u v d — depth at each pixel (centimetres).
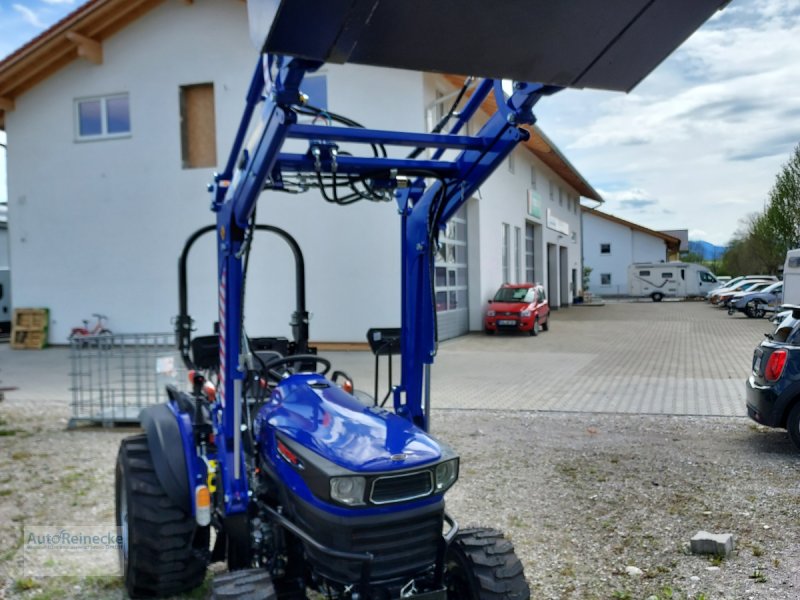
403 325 411
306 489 305
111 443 796
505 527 533
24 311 1880
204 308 1778
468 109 382
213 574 449
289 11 223
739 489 613
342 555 290
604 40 264
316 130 319
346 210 1653
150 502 386
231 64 1738
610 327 2452
